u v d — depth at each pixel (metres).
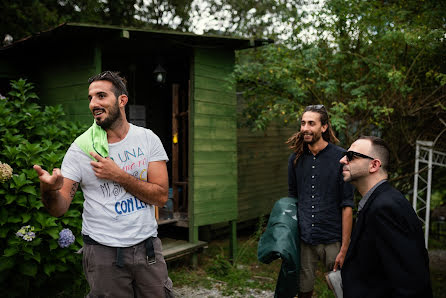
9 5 9.33
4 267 3.05
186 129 6.40
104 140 1.94
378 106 4.72
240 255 5.29
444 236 7.20
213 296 4.13
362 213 1.80
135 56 6.12
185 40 4.71
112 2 12.42
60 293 3.76
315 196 2.94
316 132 2.90
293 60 4.88
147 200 2.03
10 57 5.50
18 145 3.56
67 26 3.89
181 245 4.88
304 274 3.02
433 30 4.52
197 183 4.93
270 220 3.04
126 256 1.96
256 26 7.63
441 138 5.70
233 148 5.41
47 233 3.23
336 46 5.26
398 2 5.28
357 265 1.77
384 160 1.89
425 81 5.32
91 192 1.98
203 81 4.97
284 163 8.06
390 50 5.09
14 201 3.25
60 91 4.80
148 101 6.67
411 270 1.53
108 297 1.94
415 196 5.51
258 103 5.76
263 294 4.20
